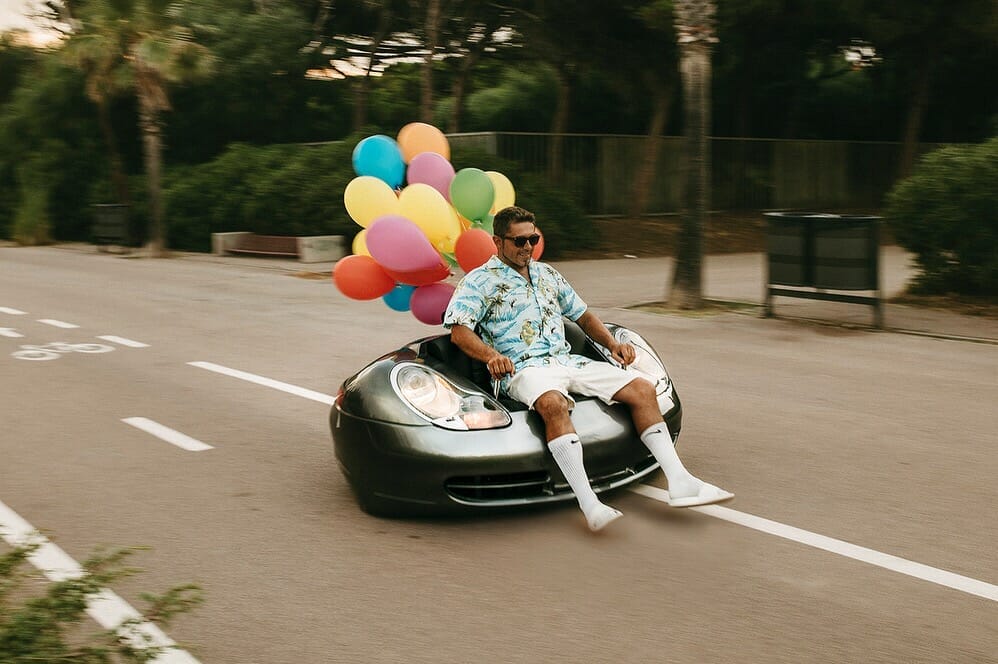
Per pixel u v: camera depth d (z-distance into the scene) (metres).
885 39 23.75
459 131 29.02
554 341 4.81
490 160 21.27
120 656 3.26
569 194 22.09
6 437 6.42
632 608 3.58
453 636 3.39
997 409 6.61
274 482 5.36
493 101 33.44
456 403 4.50
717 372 8.02
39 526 4.70
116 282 16.83
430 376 4.61
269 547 4.34
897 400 6.92
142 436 6.40
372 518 4.70
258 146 30.34
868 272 10.08
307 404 7.23
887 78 33.28
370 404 4.52
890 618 3.45
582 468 4.31
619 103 32.00
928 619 3.44
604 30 24.56
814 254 10.45
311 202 21.23
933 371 7.94
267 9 29.17
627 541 4.25
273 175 22.16
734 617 3.48
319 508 4.89
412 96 36.66
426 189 5.50
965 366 8.13
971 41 25.73
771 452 5.64
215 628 3.50
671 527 4.42
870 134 36.59
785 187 31.50
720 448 5.75
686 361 8.53
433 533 4.44
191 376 8.33
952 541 4.19
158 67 22.34
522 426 4.47
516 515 4.63
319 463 5.74
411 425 4.42
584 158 26.89
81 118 29.69
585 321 5.06
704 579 3.83
